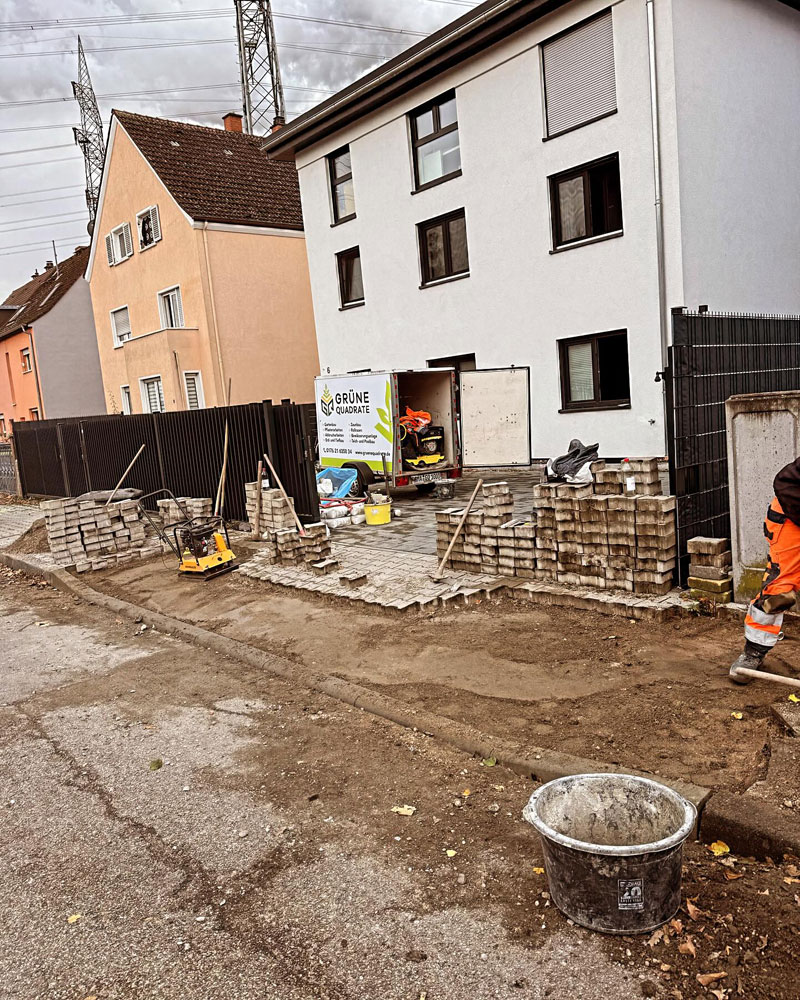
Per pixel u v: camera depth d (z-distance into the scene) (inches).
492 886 117.5
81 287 1259.8
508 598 261.6
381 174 676.1
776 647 188.4
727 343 243.6
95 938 112.8
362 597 276.1
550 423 581.6
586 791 118.0
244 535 439.8
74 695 225.6
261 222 860.6
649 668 187.6
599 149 510.3
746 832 119.1
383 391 485.1
